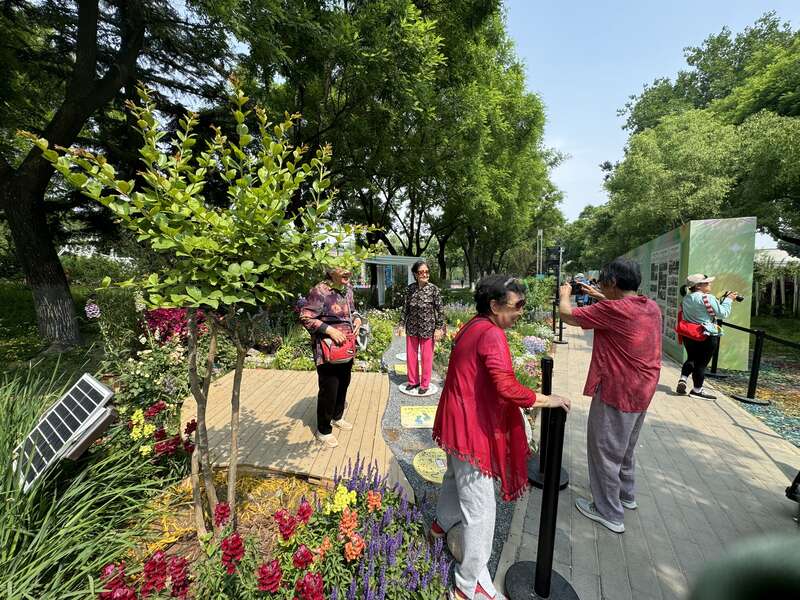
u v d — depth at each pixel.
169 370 4.27
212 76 8.45
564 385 5.78
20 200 7.10
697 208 13.57
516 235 22.67
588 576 2.14
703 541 2.42
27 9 7.02
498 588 2.06
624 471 2.70
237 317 1.92
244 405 4.08
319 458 2.99
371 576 1.71
